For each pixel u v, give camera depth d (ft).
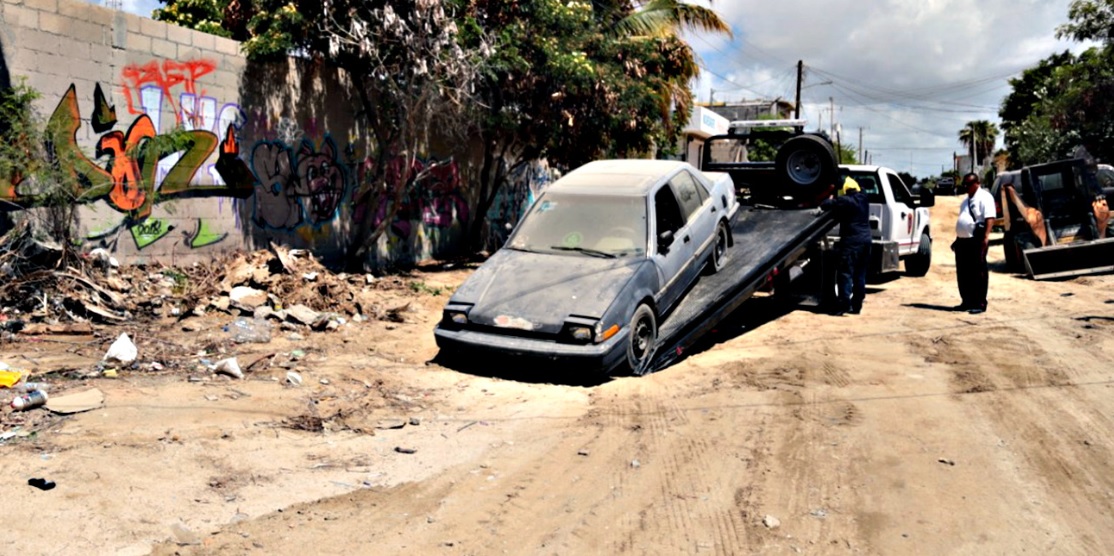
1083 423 18.31
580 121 49.34
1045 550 12.39
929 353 25.70
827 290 34.63
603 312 22.86
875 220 40.32
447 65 39.73
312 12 37.24
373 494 14.70
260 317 28.71
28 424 16.58
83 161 29.58
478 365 25.07
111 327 25.70
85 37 29.76
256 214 37.65
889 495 14.56
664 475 15.76
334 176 42.83
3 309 25.02
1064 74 91.91
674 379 23.35
